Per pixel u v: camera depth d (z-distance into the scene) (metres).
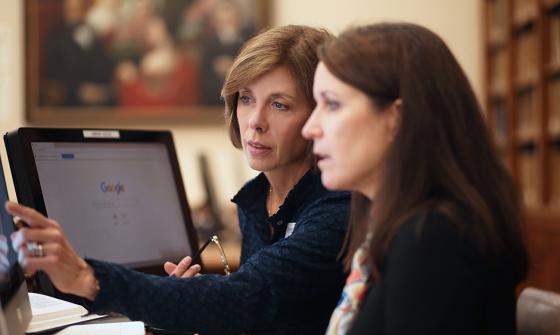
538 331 1.37
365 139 1.02
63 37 4.68
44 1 4.66
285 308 1.33
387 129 1.02
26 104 4.65
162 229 1.77
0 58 4.68
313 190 1.48
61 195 1.57
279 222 1.53
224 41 4.70
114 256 1.64
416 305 0.91
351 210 1.22
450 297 0.91
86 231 1.60
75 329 1.39
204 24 4.70
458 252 0.93
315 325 1.39
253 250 1.66
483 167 1.02
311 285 1.34
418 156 0.99
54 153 1.58
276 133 1.48
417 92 1.00
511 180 1.07
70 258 1.10
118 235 1.66
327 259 1.35
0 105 4.68
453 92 1.02
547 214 3.55
